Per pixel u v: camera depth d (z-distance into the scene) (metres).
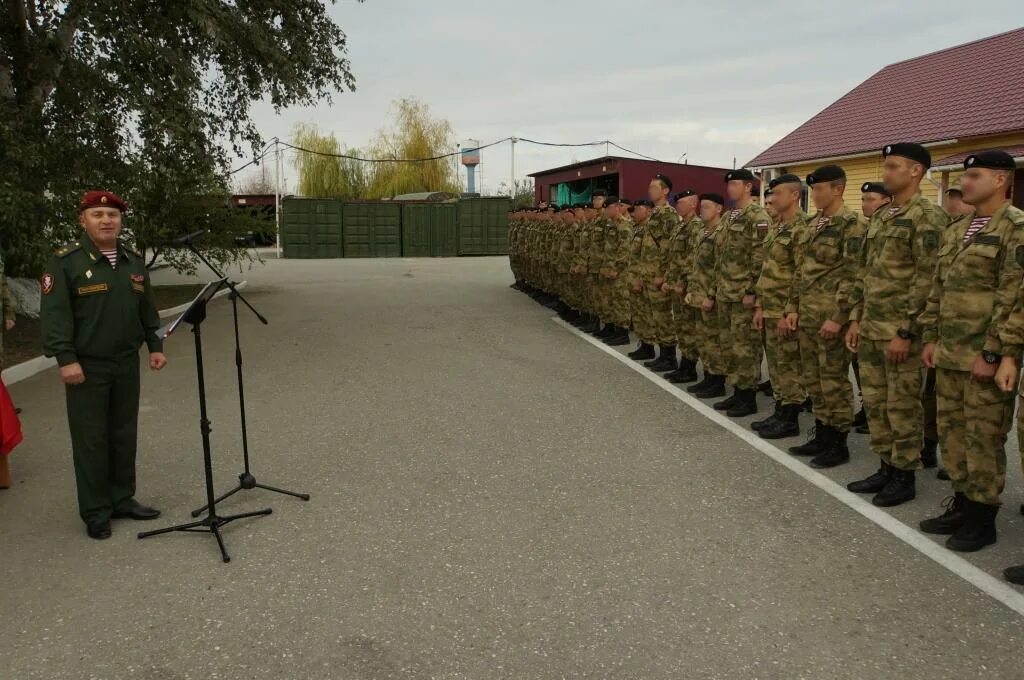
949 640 3.10
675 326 7.86
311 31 12.67
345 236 29.41
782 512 4.39
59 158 9.52
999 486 3.83
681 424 6.17
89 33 9.21
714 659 3.00
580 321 11.29
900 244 4.47
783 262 5.73
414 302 14.41
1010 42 17.14
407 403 6.90
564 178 28.88
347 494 4.75
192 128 10.23
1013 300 3.61
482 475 5.04
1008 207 3.81
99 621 3.35
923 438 4.71
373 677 2.92
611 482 4.89
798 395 5.77
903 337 4.35
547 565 3.78
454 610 3.38
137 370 4.43
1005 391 3.71
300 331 11.04
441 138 39.59
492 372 8.16
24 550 4.07
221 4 10.64
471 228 30.45
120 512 4.46
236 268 23.50
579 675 2.91
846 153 17.02
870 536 4.07
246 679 2.93
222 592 3.58
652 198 8.04
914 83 18.45
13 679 2.95
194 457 5.50
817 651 3.04
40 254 9.16
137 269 4.43
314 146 38.56
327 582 3.65
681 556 3.86
